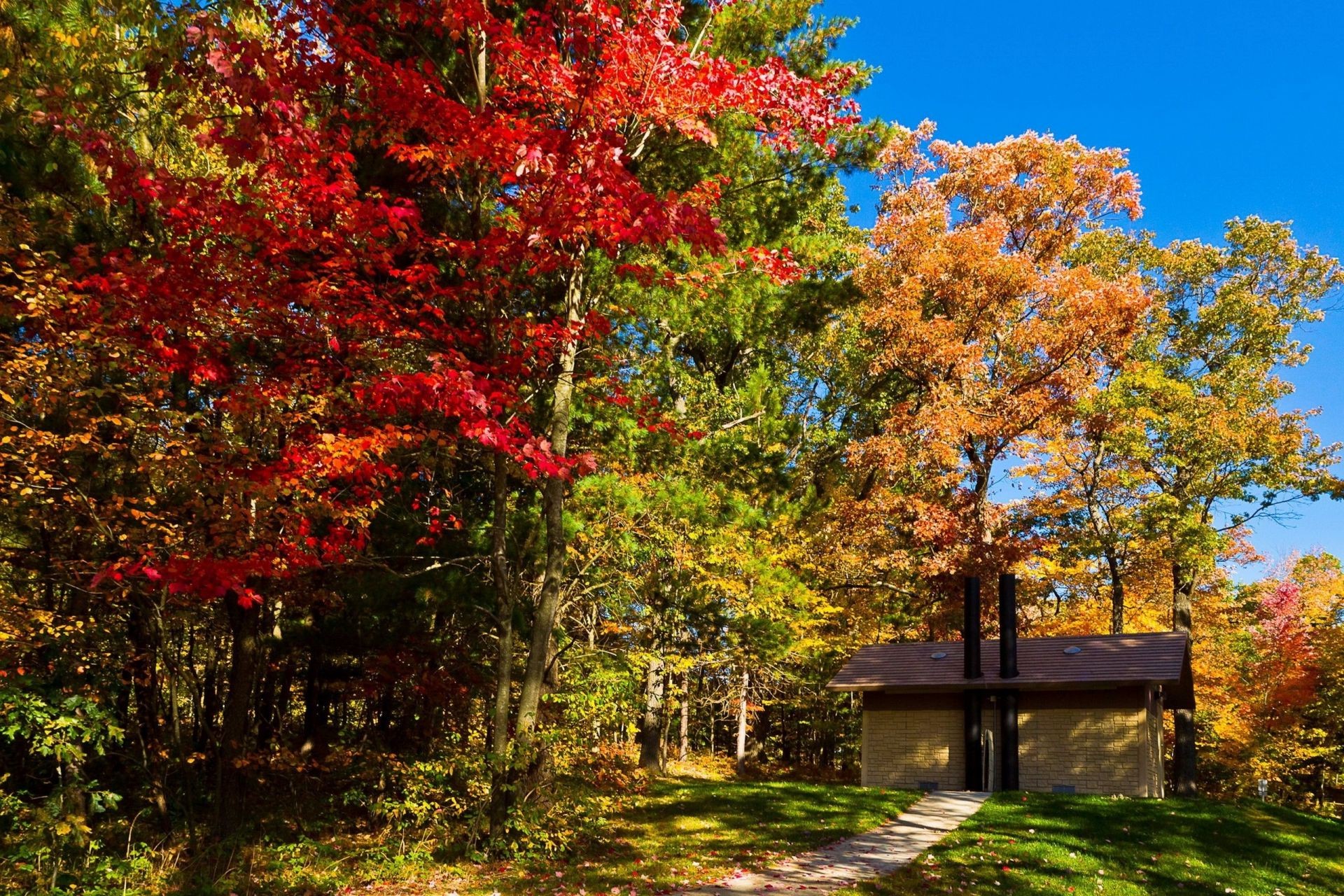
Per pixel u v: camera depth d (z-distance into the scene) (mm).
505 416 11398
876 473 29797
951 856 11164
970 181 30484
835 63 13438
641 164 12688
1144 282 30469
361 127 9859
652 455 15938
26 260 8781
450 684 14727
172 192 8078
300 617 15508
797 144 13016
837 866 10703
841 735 32000
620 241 8547
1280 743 29516
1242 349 29219
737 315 13367
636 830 12688
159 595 11891
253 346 10570
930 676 20172
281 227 9141
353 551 10281
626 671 17078
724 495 16062
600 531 15516
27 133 9273
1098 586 31188
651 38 9148
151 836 11773
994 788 19094
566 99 9492
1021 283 26203
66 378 8922
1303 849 12219
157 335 8922
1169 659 18531
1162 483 27953
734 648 18875
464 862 10453
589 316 10438
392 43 10609
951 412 25125
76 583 10930
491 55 9945
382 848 10719
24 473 9773
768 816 14008
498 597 11961
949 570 25938
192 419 9594
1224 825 13258
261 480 8906
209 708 14617
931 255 26359
